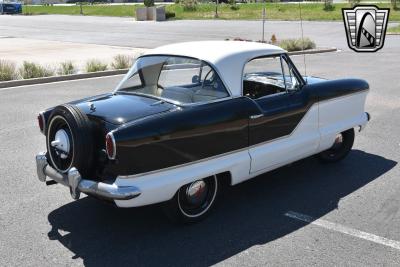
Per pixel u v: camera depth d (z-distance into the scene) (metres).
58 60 16.75
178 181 4.13
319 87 5.50
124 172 3.90
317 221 4.58
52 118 4.31
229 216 4.69
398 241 4.19
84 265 3.83
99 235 4.33
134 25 35.56
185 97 4.51
